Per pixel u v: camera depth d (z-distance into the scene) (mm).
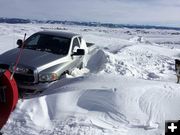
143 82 6926
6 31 40531
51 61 8000
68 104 5863
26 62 7645
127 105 5723
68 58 8852
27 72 7418
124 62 13586
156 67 15406
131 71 12469
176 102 5836
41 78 7453
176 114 5539
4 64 7617
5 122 5336
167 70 14828
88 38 36531
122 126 5289
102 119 5480
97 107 5777
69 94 6098
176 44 58188
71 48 9328
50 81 7582
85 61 11336
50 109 5746
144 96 6008
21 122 5324
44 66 7652
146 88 6379
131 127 5273
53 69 7781
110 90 6078
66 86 6676
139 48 25484
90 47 13367
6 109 5508
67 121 5352
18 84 7438
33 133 4965
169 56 22375
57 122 5348
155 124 5301
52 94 6184
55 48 9133
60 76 8016
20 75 7461
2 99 5520
